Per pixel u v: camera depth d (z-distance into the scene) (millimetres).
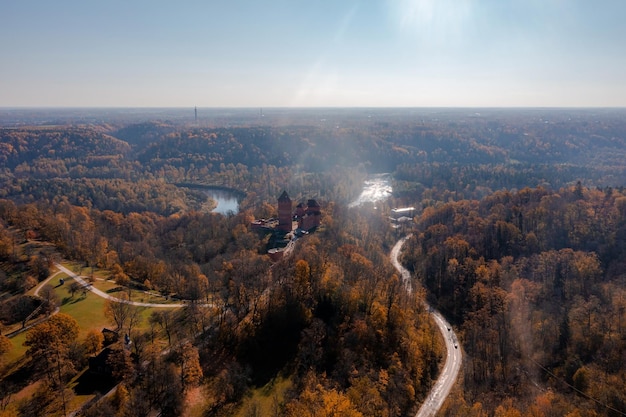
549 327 137250
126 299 144875
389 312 134375
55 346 98812
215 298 145500
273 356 119875
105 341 111438
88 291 147750
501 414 100500
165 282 166000
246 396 103438
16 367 100750
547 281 166125
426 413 111500
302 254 164375
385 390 108688
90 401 93375
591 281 161000
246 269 155875
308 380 105438
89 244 197125
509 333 137625
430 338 136000
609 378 112875
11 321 122625
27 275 150000
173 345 115625
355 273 151875
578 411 100812
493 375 124375
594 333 130375
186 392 100375
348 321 129375
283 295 132000
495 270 172125
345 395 96875
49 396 92938
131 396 91438
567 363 124312
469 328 149500
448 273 182250
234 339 121812
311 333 119750
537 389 119062
